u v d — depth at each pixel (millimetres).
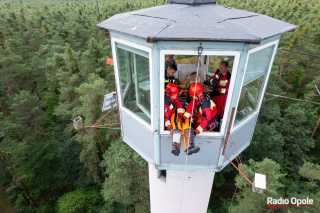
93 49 20656
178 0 4355
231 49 3211
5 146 19172
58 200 21531
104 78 21609
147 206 17078
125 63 4316
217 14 3783
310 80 30875
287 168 21625
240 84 3604
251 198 9578
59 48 31891
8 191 22234
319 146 24297
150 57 3426
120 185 15516
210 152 4484
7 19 52312
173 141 3838
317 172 9805
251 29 3363
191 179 6781
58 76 25094
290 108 22109
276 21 4164
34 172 23094
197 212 8125
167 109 3838
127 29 3613
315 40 27594
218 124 4480
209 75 5648
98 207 20922
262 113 22047
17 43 34562
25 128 23219
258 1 72562
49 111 29547
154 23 3564
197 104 3822
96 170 21078
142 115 4590
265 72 4402
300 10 52656
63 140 24281
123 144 15742
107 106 7465
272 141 19344
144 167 15258
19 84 31172
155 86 3654
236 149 5039
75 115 19391
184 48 3227
